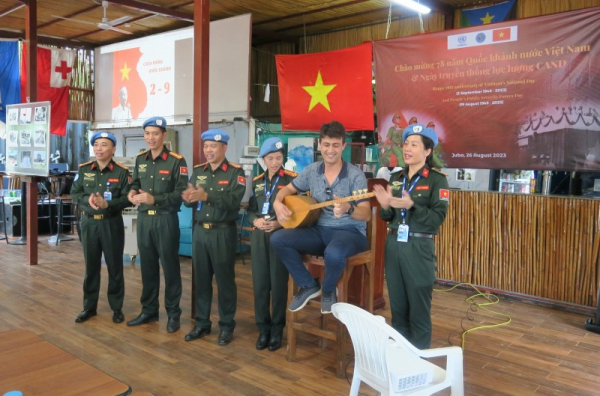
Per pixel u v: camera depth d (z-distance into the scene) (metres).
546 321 4.41
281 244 3.14
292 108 6.22
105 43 9.48
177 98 8.03
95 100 9.44
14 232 8.46
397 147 5.45
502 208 5.11
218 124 7.35
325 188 3.21
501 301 5.00
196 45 4.31
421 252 2.87
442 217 2.84
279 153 3.57
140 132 8.49
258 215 3.63
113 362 3.39
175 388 3.03
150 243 3.96
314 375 3.23
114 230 4.14
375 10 7.56
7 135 6.48
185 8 7.24
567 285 4.74
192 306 4.29
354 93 5.77
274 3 7.18
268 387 3.06
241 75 7.05
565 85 4.43
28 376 1.52
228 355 3.53
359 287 4.07
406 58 5.29
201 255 3.73
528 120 4.65
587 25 4.29
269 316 3.70
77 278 5.62
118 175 4.18
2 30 8.66
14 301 4.72
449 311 4.65
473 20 7.15
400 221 2.96
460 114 5.01
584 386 3.16
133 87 8.69
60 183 7.98
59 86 8.99
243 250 7.30
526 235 4.97
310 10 7.54
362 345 2.31
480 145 4.93
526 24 4.57
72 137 10.84
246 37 6.96
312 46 9.07
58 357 1.66
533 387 3.13
